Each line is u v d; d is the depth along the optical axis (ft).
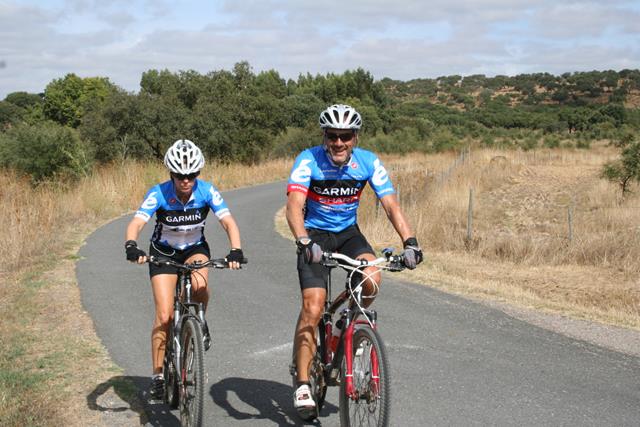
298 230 13.30
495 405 16.07
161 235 14.82
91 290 27.20
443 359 19.63
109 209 54.19
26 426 14.01
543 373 18.54
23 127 69.21
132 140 97.35
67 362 18.40
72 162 68.28
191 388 13.30
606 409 15.97
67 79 267.18
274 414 15.33
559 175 101.45
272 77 253.24
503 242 45.03
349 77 280.51
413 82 573.33
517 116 312.50
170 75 131.95
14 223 38.14
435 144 181.06
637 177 73.15
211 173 91.66
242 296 27.35
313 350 13.88
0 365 17.93
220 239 43.09
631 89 497.46
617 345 21.77
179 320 14.10
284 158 137.90
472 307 26.53
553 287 35.83
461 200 67.97
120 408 15.37
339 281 30.94
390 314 25.02
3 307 24.00
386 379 11.80
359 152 14.20
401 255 13.02
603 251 43.42
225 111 116.37
